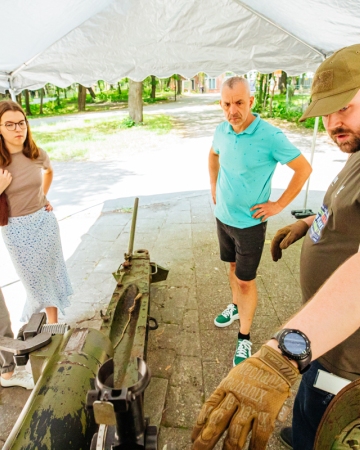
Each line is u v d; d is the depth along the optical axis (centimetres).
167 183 767
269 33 390
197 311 315
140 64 414
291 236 196
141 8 348
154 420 208
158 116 2191
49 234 257
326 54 404
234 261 274
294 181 224
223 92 216
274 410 73
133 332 212
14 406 225
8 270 417
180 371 246
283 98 2386
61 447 105
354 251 128
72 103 3819
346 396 73
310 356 77
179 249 445
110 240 484
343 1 255
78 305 335
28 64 358
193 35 395
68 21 306
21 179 236
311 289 149
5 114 216
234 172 228
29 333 128
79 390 118
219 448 189
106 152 1151
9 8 235
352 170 126
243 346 248
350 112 112
